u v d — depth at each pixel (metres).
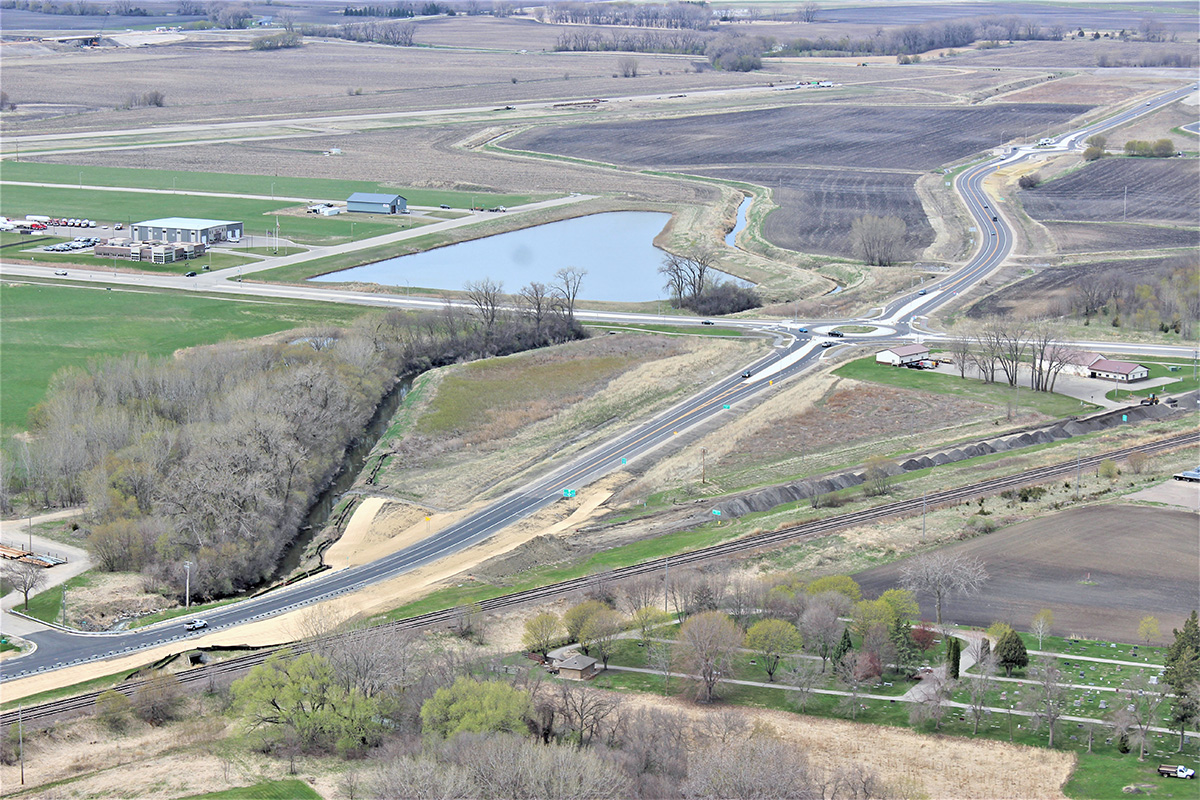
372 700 144.75
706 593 175.62
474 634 174.88
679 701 152.50
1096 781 131.38
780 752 128.50
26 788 134.12
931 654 163.88
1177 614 174.88
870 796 126.50
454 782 120.00
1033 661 160.50
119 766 138.75
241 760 138.50
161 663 170.00
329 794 127.44
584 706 141.38
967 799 128.62
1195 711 139.38
